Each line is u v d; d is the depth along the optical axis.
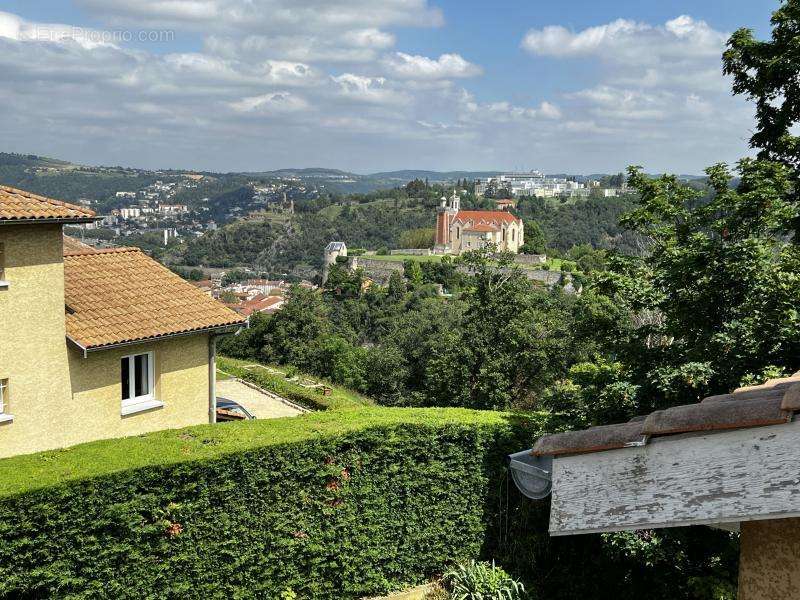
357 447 10.90
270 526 10.18
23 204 12.90
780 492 2.60
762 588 2.89
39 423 13.65
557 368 36.16
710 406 2.99
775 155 15.71
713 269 11.42
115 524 8.86
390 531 11.33
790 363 10.36
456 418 11.84
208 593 9.74
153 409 15.92
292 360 61.16
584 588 11.43
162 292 17.05
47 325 13.62
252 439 10.20
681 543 10.40
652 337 15.05
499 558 11.98
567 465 3.54
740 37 16.11
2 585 8.05
